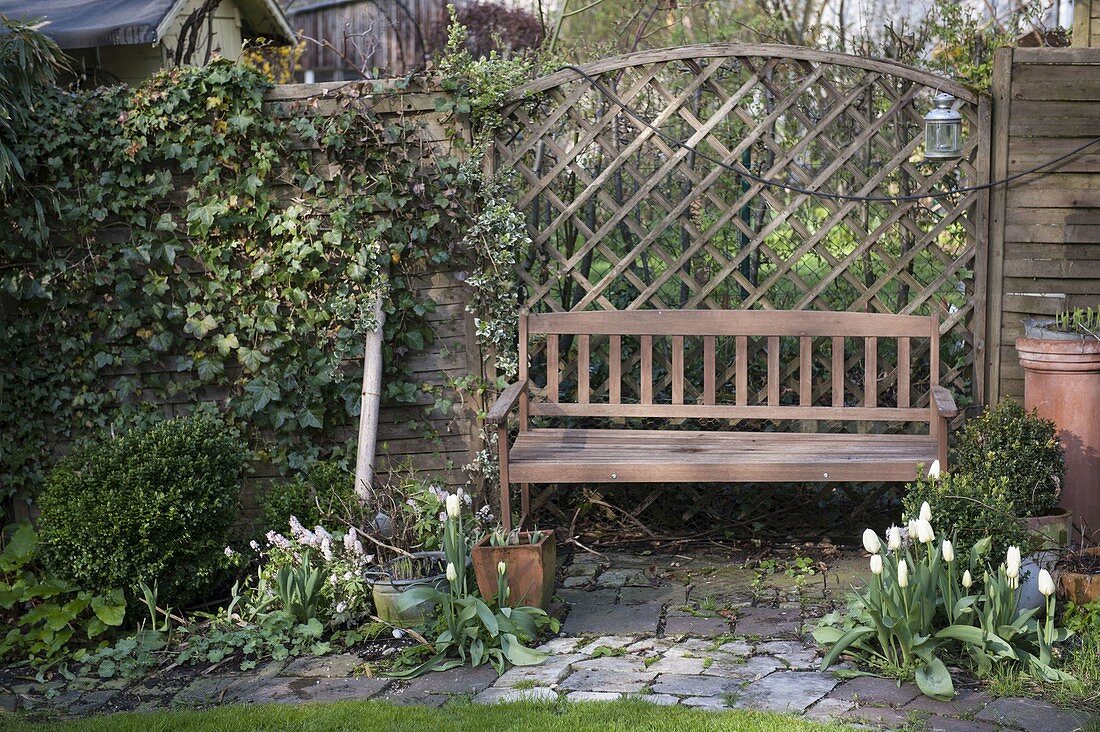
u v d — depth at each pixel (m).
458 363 4.98
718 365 5.01
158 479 4.07
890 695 3.09
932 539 3.26
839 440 4.59
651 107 5.05
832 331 4.68
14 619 4.22
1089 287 4.58
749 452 4.42
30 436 5.03
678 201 5.08
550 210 5.08
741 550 4.75
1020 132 4.55
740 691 3.15
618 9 10.41
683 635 3.69
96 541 3.93
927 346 4.86
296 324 4.95
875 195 4.83
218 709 3.18
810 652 3.47
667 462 4.27
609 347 4.92
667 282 5.12
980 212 4.65
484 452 4.96
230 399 4.98
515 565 3.70
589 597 4.17
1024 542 3.47
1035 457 3.89
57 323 4.94
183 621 4.02
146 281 4.90
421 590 3.59
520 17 10.86
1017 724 2.87
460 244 4.85
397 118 4.82
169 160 4.88
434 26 12.66
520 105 4.81
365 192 4.82
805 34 9.05
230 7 9.15
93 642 3.97
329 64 13.89
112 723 3.10
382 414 5.05
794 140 5.30
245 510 5.08
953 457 4.64
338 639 3.80
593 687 3.23
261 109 4.78
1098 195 4.52
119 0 7.69
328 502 4.48
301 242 4.82
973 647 3.21
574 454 4.43
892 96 4.65
